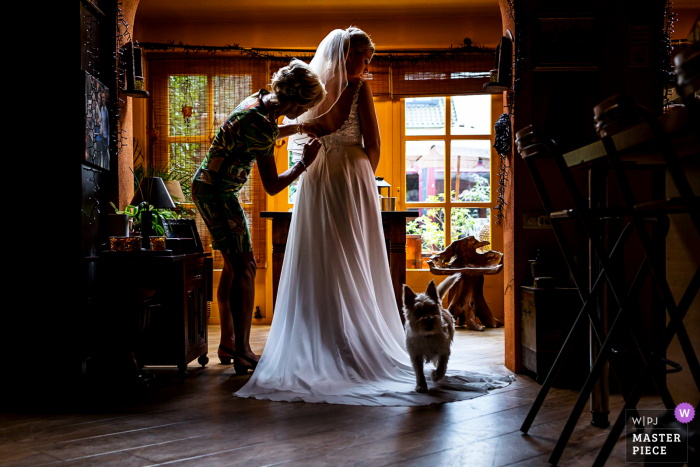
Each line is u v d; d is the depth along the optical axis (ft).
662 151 4.31
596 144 6.40
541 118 10.92
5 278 10.12
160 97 19.53
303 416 7.96
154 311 10.65
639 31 10.69
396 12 19.15
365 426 7.48
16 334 10.12
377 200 11.16
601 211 6.06
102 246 11.12
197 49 19.12
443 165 20.17
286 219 12.17
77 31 10.08
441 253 18.08
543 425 7.50
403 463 6.09
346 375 9.62
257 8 18.81
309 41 19.42
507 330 11.68
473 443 6.77
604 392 7.41
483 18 19.25
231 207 10.71
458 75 19.25
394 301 11.09
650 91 10.66
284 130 10.65
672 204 4.44
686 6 18.19
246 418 7.91
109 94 11.46
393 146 19.93
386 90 19.51
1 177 10.12
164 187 12.92
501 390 9.53
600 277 6.73
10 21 10.11
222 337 12.20
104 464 6.16
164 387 10.00
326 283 10.15
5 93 10.11
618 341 9.82
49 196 10.11
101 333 10.53
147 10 18.85
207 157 10.67
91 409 8.52
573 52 10.80
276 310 10.91
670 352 7.74
